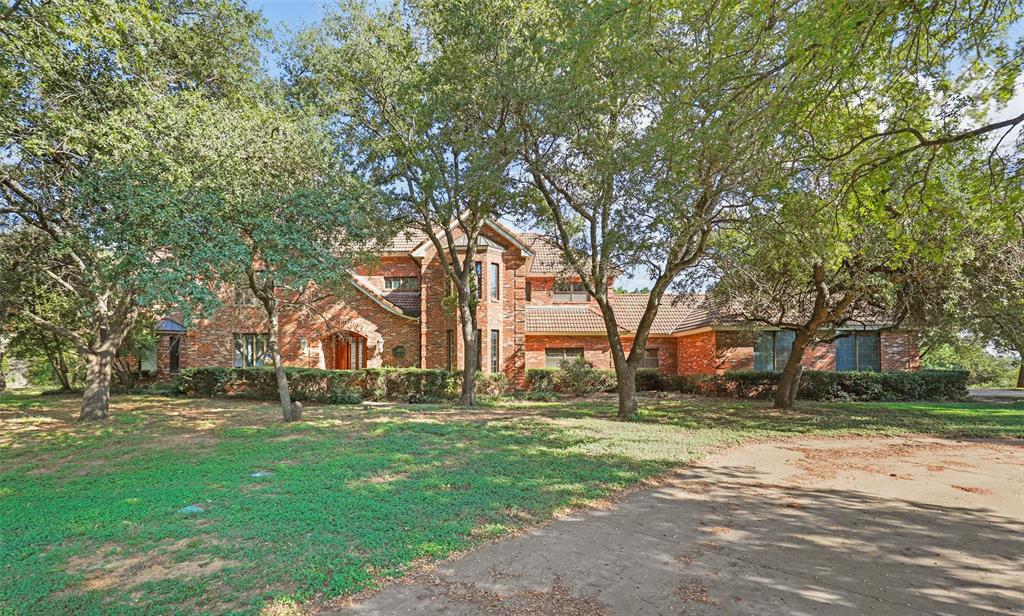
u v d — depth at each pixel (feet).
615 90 34.17
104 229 33.42
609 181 38.32
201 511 20.04
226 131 36.94
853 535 18.53
